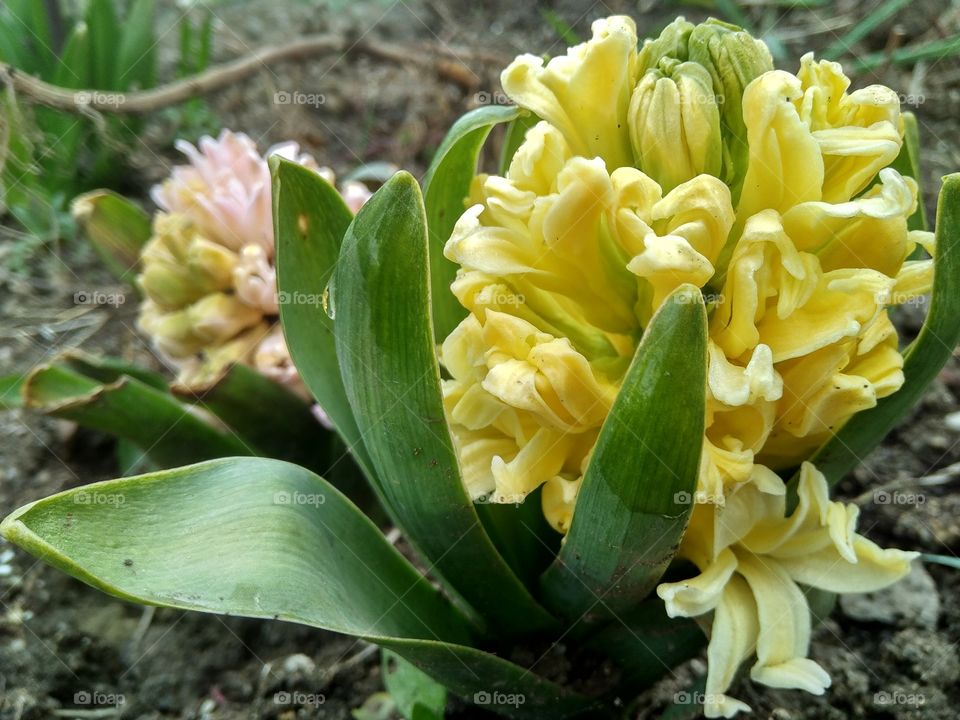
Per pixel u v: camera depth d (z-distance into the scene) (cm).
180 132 39
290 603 14
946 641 22
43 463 30
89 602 26
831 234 15
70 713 24
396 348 14
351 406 16
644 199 14
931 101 35
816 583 16
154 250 25
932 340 15
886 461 27
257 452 25
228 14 46
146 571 14
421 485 15
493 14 43
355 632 14
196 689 24
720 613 15
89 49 36
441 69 38
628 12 41
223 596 14
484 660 16
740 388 14
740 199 15
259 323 25
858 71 36
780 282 14
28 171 34
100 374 26
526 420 16
